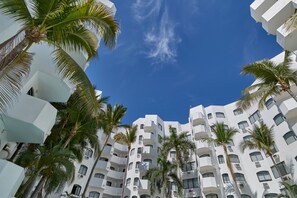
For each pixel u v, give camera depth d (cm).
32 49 1154
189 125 4175
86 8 682
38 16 645
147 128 4019
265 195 2519
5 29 828
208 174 3017
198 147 3294
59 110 1697
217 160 3123
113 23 743
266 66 1554
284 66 1566
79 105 736
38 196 1738
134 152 3712
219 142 2797
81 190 2767
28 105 981
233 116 3556
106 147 3519
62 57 685
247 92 1773
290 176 2328
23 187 1275
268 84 1616
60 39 701
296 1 1678
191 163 3344
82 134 1833
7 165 802
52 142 1647
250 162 2912
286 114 2225
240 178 2808
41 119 993
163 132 4225
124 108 2495
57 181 1390
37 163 1291
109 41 754
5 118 920
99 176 3167
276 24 1955
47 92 1411
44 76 1268
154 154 3634
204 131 3431
